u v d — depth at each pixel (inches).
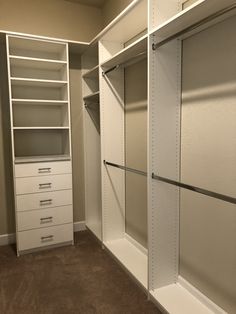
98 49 108.5
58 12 120.2
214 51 65.7
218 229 67.4
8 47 99.7
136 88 101.7
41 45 109.6
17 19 113.0
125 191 114.4
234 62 60.6
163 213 78.5
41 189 107.8
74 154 130.5
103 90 106.4
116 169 112.2
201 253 73.5
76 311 74.2
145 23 90.7
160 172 77.0
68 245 115.5
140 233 104.9
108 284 86.5
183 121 77.3
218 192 66.8
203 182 71.3
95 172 135.5
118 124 110.3
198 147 72.3
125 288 84.4
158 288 80.1
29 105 118.4
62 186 111.7
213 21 63.3
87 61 128.2
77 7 123.8
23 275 92.4
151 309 74.6
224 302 67.1
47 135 122.9
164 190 78.0
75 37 124.1
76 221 133.5
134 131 104.8
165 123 76.2
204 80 69.2
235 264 63.2
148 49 71.9
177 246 81.7
